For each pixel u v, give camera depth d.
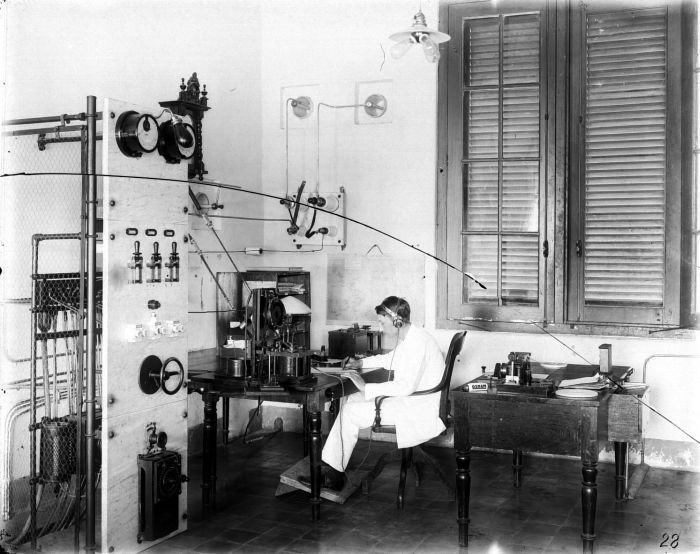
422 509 4.51
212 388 4.49
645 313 5.37
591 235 5.52
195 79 5.22
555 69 5.57
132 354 3.72
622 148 5.42
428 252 5.99
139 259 3.73
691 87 5.24
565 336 5.57
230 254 6.07
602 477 5.16
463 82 5.85
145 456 3.79
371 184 6.16
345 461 4.72
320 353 5.52
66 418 3.99
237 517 4.36
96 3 4.71
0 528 3.94
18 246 4.13
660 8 5.30
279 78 6.47
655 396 5.35
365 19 6.16
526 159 5.65
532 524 4.23
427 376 4.72
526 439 3.83
